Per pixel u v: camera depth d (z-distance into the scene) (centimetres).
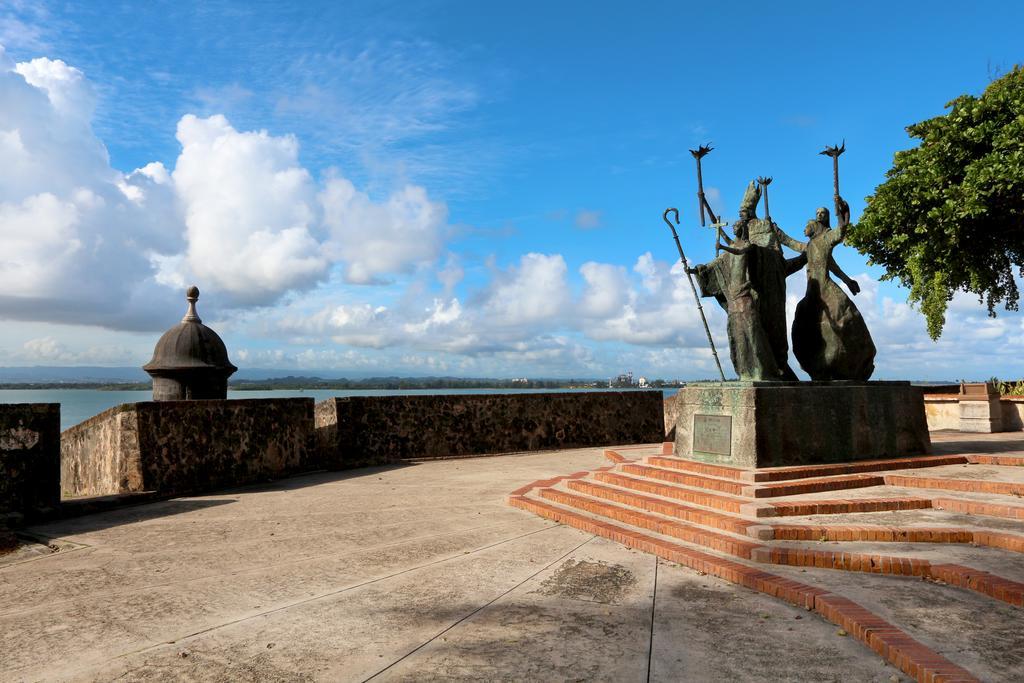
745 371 909
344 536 716
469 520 796
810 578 514
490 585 535
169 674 369
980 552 545
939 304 1642
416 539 698
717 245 909
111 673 371
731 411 838
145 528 773
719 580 543
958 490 731
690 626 438
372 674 367
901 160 1692
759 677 358
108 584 548
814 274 990
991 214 1532
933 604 448
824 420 848
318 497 984
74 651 404
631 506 779
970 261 1636
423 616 463
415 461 1436
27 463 820
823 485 745
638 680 356
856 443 870
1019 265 1758
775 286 958
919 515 652
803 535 597
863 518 641
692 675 362
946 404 1688
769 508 658
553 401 1659
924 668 342
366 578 557
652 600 494
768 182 1009
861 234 1723
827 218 991
